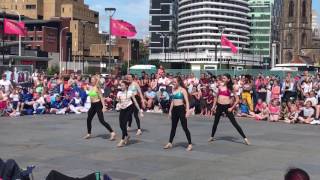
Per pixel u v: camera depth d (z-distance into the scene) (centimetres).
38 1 16338
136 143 1462
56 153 1279
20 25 4875
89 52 16462
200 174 1035
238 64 13062
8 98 2397
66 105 2562
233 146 1427
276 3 17200
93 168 1090
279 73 4734
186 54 14188
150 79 2775
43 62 11194
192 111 2508
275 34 17175
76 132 1711
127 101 1400
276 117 2233
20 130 1767
